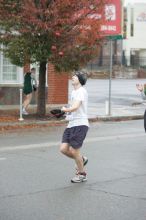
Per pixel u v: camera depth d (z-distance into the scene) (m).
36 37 20.89
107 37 23.58
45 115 22.41
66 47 21.05
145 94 18.05
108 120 23.33
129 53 84.56
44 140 16.33
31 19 20.34
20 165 12.02
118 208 8.45
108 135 17.81
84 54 21.56
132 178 10.84
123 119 23.92
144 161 12.84
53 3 20.23
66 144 10.34
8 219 7.77
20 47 20.97
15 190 9.59
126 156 13.53
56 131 18.89
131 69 70.38
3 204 8.61
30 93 23.05
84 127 10.30
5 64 26.59
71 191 9.59
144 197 9.20
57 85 28.39
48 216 7.95
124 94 39.03
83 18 20.89
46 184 10.13
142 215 8.05
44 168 11.70
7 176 10.80
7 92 26.67
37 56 21.06
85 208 8.43
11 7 20.56
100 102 31.88
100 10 21.50
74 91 10.28
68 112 10.28
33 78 23.61
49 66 27.94
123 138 17.05
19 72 27.03
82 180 10.40
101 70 71.44
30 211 8.21
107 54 79.75
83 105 10.24
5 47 23.62
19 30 20.80
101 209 8.38
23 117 22.03
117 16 23.73
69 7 20.55
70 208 8.41
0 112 23.69
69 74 25.33
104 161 12.75
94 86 48.44
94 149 14.62
